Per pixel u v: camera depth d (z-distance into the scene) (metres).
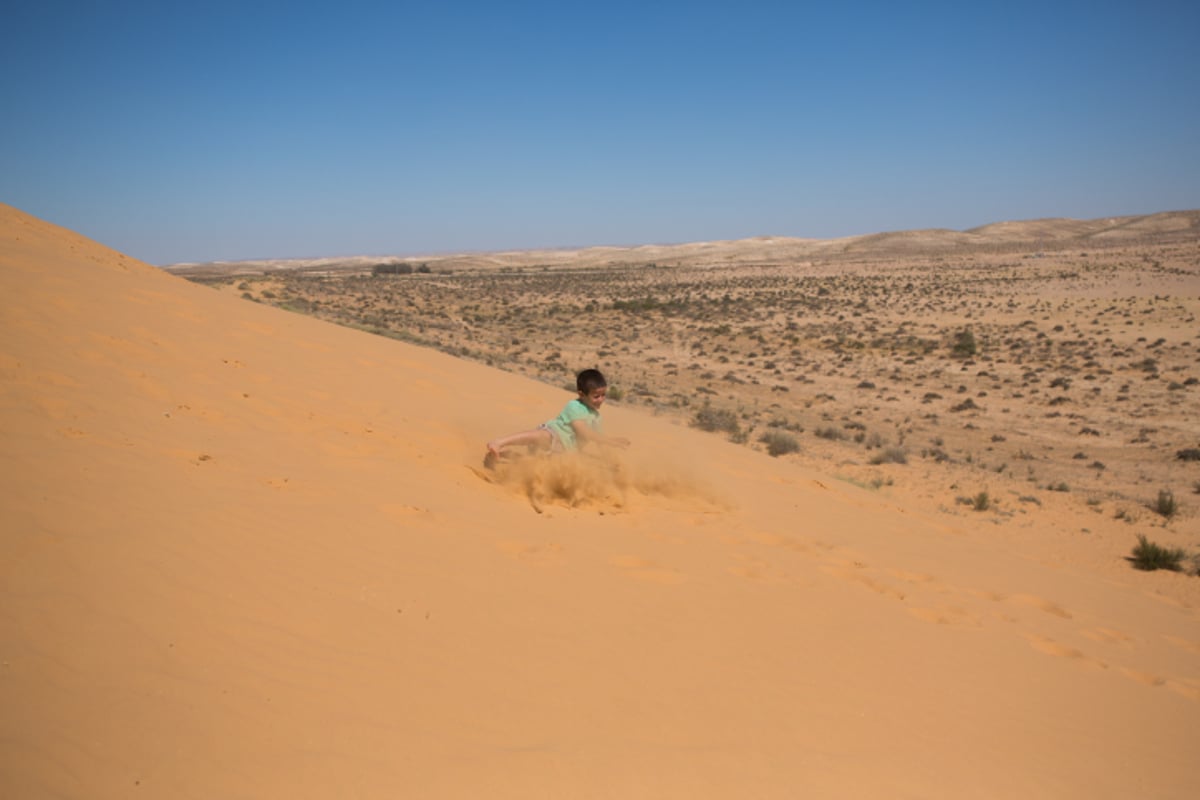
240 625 3.46
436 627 3.86
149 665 3.01
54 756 2.42
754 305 83.25
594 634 4.14
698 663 4.02
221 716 2.80
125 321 8.85
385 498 5.66
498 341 54.81
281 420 7.28
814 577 5.97
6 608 3.14
